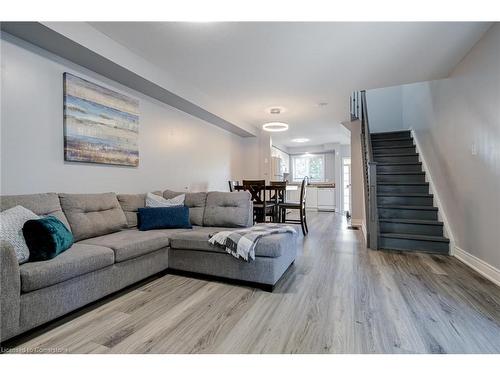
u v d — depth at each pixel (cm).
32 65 229
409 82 368
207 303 204
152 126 371
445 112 360
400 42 263
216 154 547
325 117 554
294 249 302
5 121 211
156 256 256
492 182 245
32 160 229
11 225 164
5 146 211
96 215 254
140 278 237
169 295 219
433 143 414
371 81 364
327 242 414
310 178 1042
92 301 192
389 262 306
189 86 383
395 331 163
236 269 241
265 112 518
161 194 353
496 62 231
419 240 353
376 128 681
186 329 166
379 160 510
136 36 257
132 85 323
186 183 448
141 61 299
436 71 332
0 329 137
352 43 266
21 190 221
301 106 478
